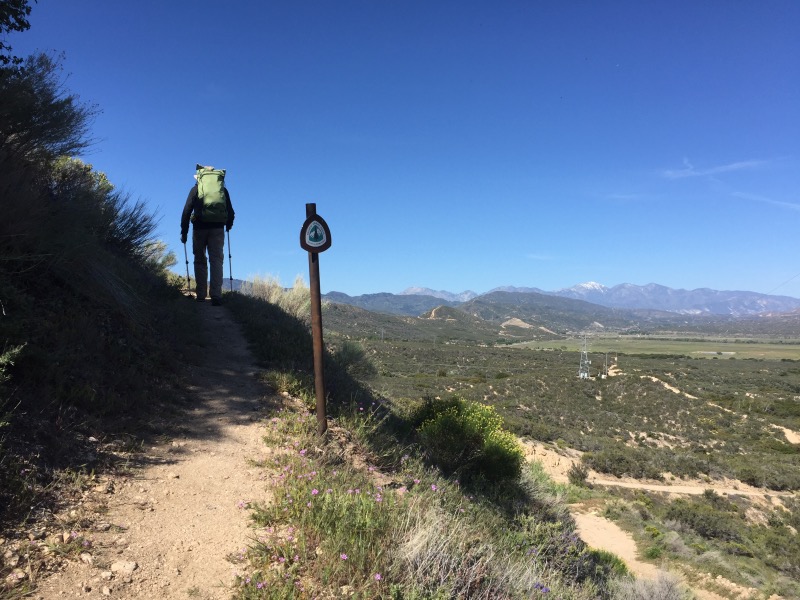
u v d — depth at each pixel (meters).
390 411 8.72
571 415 53.97
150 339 6.66
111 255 7.82
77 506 3.22
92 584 2.55
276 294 14.25
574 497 20.69
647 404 61.16
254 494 3.95
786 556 19.84
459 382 71.88
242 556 3.04
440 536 3.49
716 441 48.34
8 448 3.40
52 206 6.11
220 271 11.04
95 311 6.09
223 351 8.16
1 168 5.34
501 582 3.54
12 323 4.30
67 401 4.36
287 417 5.59
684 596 9.09
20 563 2.55
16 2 6.32
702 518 22.03
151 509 3.43
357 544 3.11
